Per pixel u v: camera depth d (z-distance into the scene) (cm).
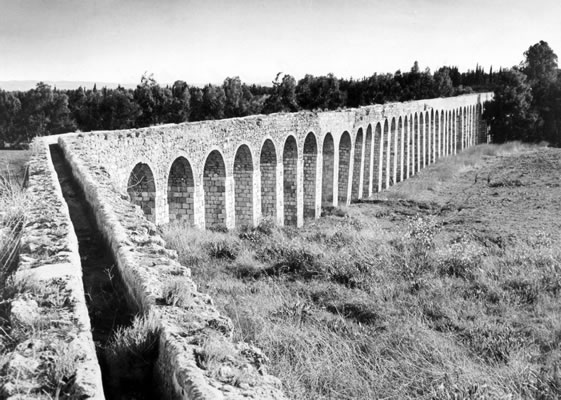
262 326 1113
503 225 3070
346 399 862
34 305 638
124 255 859
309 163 3875
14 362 506
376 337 1125
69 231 945
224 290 1384
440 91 8438
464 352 1058
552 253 1728
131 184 2281
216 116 5978
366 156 4856
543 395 888
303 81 7325
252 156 3044
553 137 8912
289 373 891
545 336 1118
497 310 1274
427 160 6550
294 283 1482
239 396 492
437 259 1636
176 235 1917
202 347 575
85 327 598
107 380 593
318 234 2180
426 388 906
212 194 2831
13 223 1062
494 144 8312
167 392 557
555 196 4062
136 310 748
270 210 3384
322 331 1134
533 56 10488
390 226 3216
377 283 1455
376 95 8319
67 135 2186
